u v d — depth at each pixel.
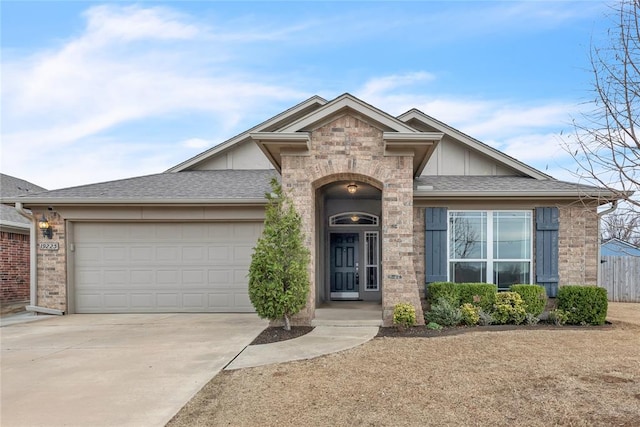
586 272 9.62
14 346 6.70
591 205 9.47
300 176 8.19
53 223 10.06
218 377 5.07
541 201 9.64
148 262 10.22
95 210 10.07
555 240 9.54
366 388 4.63
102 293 10.19
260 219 10.07
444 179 11.31
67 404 4.27
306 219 8.15
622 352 6.01
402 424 3.72
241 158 13.56
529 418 3.79
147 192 10.50
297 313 7.82
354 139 8.16
